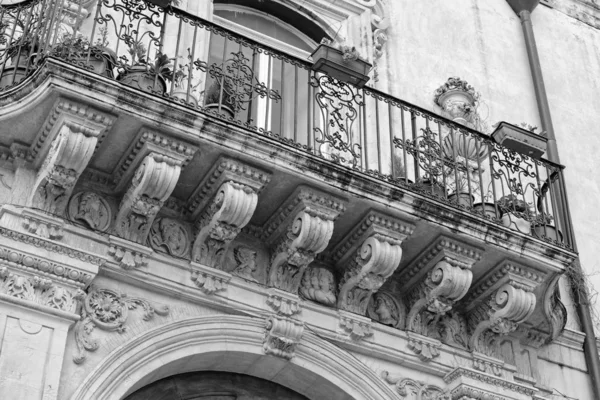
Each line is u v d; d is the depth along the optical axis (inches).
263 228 453.4
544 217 498.6
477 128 577.9
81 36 445.1
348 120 529.0
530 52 640.4
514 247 469.7
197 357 421.4
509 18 658.8
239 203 424.5
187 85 467.5
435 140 522.0
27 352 379.9
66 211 417.4
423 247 466.6
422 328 472.7
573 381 507.5
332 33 583.2
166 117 413.4
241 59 500.1
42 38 427.8
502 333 480.7
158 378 421.4
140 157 417.7
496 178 502.3
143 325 412.5
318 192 438.3
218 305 430.0
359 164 520.4
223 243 436.5
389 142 539.5
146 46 502.6
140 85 431.2
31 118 407.8
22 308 386.6
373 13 602.9
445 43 616.7
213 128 419.8
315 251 441.4
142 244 423.5
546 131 605.6
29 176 417.1
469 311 487.2
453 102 578.2
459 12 637.9
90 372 391.2
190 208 441.4
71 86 398.9
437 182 486.3
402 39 601.3
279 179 434.9
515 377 482.9
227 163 423.8
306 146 437.1
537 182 513.7
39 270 394.9
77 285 400.2
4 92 406.3
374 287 454.6
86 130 401.7
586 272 561.9
